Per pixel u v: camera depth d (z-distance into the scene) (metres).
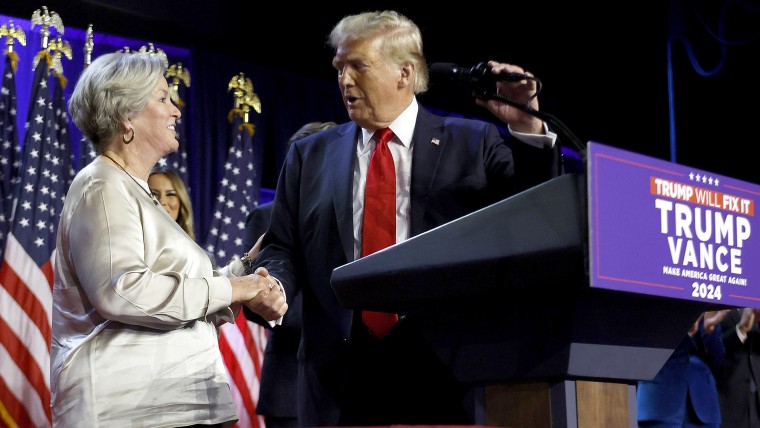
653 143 7.75
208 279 1.77
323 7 6.63
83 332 1.76
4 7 5.36
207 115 6.11
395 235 1.93
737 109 7.46
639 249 1.16
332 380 1.90
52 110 5.00
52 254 4.69
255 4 6.40
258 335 4.72
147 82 1.92
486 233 1.22
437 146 2.00
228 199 5.71
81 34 5.76
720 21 7.45
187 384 1.75
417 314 1.37
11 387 4.35
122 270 1.69
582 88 7.68
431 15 6.75
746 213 1.34
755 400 4.61
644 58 7.63
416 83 2.01
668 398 4.52
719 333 4.62
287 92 6.69
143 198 1.84
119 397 1.69
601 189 1.13
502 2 6.96
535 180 1.72
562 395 1.22
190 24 6.07
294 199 2.11
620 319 1.24
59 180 4.92
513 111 1.67
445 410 1.82
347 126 2.13
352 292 1.38
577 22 7.29
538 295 1.21
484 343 1.29
